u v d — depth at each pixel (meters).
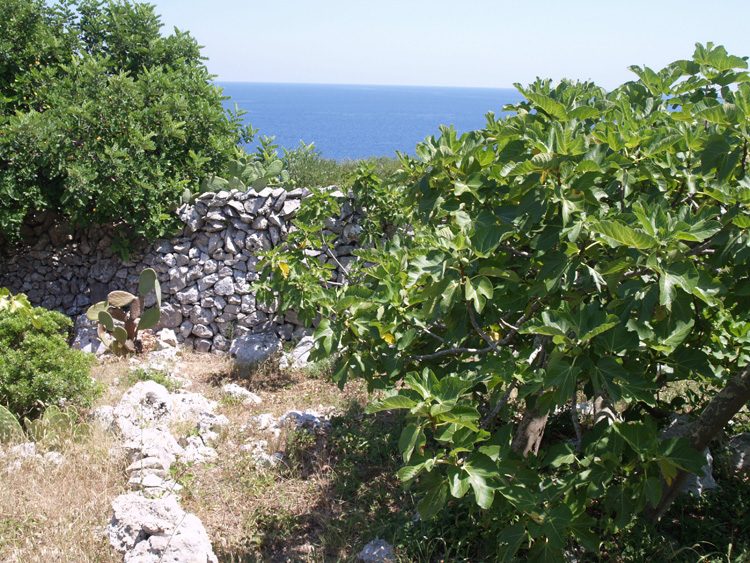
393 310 3.73
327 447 5.43
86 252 8.71
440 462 2.88
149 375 7.07
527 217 2.96
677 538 3.93
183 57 9.77
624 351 2.77
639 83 4.23
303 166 11.65
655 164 3.22
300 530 4.32
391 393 3.38
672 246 2.63
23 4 8.64
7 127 7.50
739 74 3.76
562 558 2.98
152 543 3.72
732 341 4.27
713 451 4.77
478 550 3.85
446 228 3.12
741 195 2.78
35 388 5.53
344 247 8.77
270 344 8.09
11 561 3.68
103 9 9.45
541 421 4.26
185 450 5.22
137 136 7.99
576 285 3.27
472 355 3.73
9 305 4.27
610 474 3.04
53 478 4.61
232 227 8.54
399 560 3.69
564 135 2.85
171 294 8.60
